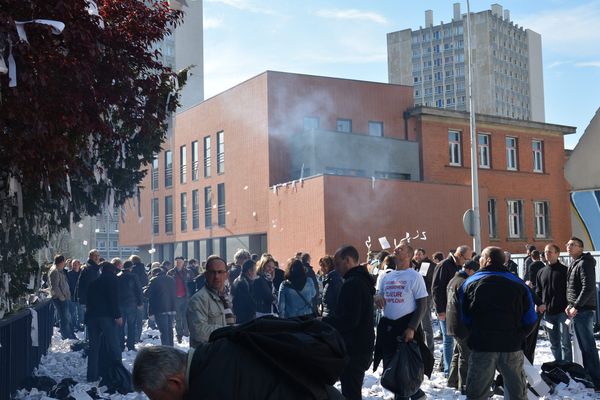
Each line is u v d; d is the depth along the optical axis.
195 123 39.56
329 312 9.06
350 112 34.25
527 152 38.47
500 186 37.09
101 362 10.85
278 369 2.78
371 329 6.79
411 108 35.22
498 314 6.50
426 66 163.88
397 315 7.54
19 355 9.89
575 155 11.94
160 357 2.78
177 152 41.75
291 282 10.12
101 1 7.19
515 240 37.28
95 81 6.90
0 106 5.55
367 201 28.69
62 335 17.38
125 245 47.81
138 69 7.72
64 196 7.41
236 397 2.72
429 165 34.88
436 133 35.41
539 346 14.16
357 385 6.69
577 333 9.20
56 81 6.01
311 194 28.53
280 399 2.75
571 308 9.20
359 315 6.68
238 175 34.84
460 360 9.31
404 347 7.34
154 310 13.89
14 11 5.58
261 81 32.81
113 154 9.38
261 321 2.94
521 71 163.25
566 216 39.47
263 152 32.53
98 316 10.46
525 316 6.61
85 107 6.36
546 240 38.59
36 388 9.96
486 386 6.59
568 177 11.97
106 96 6.99
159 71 8.12
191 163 40.22
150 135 8.87
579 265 9.23
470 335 6.70
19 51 5.55
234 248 35.69
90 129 6.41
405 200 29.72
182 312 16.16
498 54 154.75
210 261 6.40
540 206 38.81
